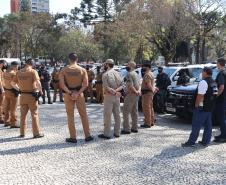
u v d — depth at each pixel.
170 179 6.75
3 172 7.14
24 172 7.14
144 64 11.84
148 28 40.12
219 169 7.39
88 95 20.70
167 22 38.00
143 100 11.85
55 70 20.19
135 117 10.98
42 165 7.60
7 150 8.82
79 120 13.16
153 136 10.48
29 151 8.73
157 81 14.95
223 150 8.92
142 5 41.59
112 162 7.82
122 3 56.66
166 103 13.38
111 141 9.81
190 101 12.47
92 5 65.69
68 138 9.80
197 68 15.70
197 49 42.19
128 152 8.66
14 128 11.75
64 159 8.05
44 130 11.29
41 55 77.56
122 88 10.33
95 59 76.31
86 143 9.58
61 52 75.12
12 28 69.44
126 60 60.41
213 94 9.16
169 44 41.12
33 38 70.94
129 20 42.47
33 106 10.14
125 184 6.48
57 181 6.62
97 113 15.25
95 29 63.50
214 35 45.28
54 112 15.47
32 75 10.02
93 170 7.27
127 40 47.56
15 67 11.55
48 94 19.17
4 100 12.00
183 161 7.93
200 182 6.62
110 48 59.75
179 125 12.41
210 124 9.30
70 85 9.59
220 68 9.88
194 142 9.25
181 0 38.06
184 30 38.56
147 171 7.22
